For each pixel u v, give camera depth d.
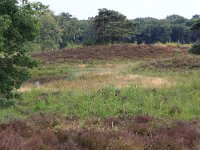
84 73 38.97
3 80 11.39
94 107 18.45
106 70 41.97
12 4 11.25
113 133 8.60
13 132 8.62
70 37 118.50
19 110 19.78
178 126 10.24
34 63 12.02
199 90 23.69
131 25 95.88
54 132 8.78
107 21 92.75
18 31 11.32
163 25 135.88
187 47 64.62
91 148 7.80
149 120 11.91
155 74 32.66
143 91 23.91
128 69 38.38
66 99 22.67
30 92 26.45
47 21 91.19
